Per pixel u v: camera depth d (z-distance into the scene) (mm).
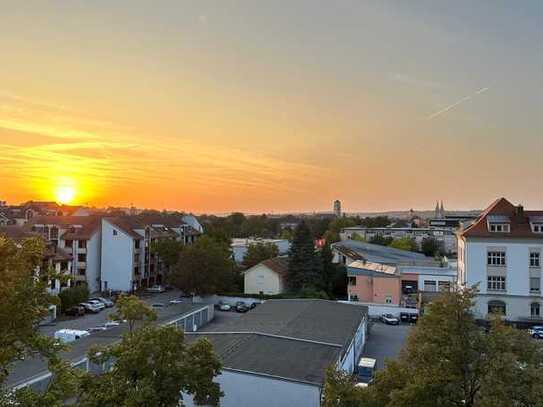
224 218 176250
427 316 18688
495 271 55969
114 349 17672
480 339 17719
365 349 46000
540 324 54156
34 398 12273
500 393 15719
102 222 78812
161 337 17422
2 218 99562
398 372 19078
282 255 91562
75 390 13828
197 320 53469
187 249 69312
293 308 48031
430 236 150875
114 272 78438
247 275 71938
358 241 121562
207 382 17844
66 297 59906
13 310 11984
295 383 27219
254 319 43250
